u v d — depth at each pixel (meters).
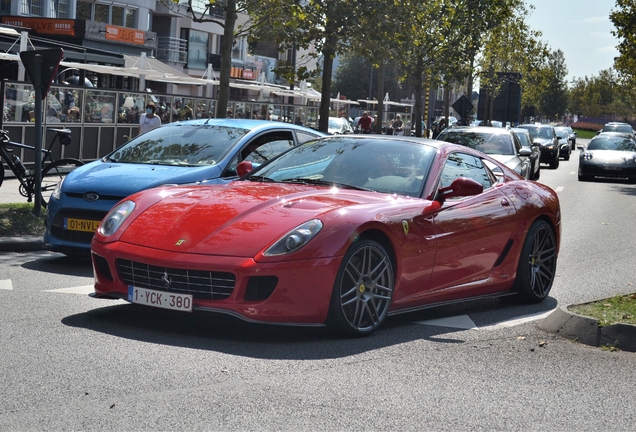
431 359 5.36
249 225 5.67
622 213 17.91
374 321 5.98
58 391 4.29
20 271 8.22
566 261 10.72
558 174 32.97
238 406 4.15
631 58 33.47
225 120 10.39
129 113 22.59
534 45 56.38
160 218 5.94
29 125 19.23
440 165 6.85
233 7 16.00
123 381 4.51
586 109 144.25
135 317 6.16
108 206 8.54
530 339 6.11
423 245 6.29
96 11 45.38
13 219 10.45
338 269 5.61
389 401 4.39
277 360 5.12
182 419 3.92
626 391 4.82
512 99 47.31
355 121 54.81
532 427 4.10
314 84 64.75
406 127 53.28
